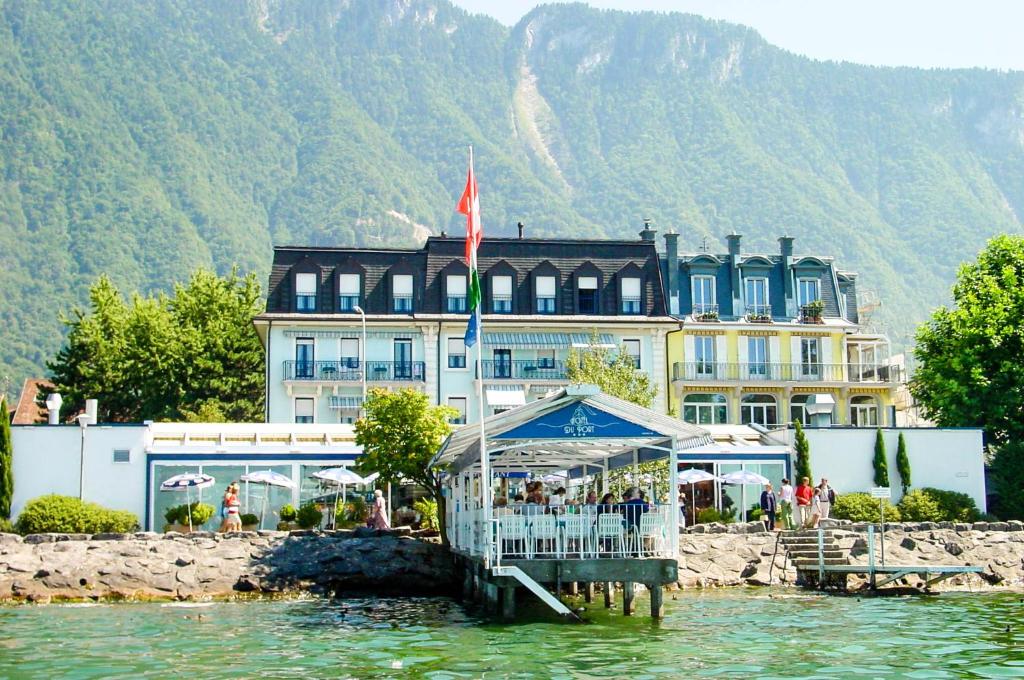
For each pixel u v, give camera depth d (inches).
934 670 997.8
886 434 2197.3
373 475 1998.0
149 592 1605.6
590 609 1427.2
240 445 2025.1
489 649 1117.1
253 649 1137.4
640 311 2824.8
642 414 1258.6
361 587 1672.0
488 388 2728.8
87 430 1979.6
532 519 1266.0
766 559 1774.1
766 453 2165.4
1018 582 1771.7
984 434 2486.5
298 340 2706.7
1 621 1368.1
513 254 2829.7
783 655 1077.8
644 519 1278.3
